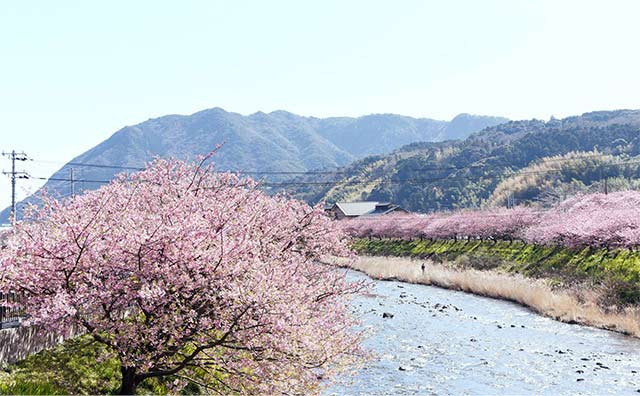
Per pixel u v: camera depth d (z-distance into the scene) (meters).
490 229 65.88
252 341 10.06
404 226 86.19
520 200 146.00
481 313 33.88
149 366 10.10
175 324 9.98
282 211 15.95
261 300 9.60
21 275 9.70
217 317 10.27
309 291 12.42
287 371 11.19
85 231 10.01
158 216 10.93
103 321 9.95
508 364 21.75
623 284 31.80
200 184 14.27
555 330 28.03
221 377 12.48
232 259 10.39
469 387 18.70
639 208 42.56
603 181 131.62
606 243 40.19
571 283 36.66
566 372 20.38
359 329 28.38
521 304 36.66
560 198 107.44
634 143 177.50
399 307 36.84
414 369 21.08
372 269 58.94
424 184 178.50
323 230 17.05
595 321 28.80
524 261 49.53
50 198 11.21
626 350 23.44
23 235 10.13
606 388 18.36
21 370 11.77
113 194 12.64
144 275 9.83
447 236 75.31
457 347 24.92
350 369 18.05
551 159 169.88
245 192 14.98
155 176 13.80
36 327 13.14
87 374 12.32
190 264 9.77
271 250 13.27
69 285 10.07
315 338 11.55
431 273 51.59
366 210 129.00
